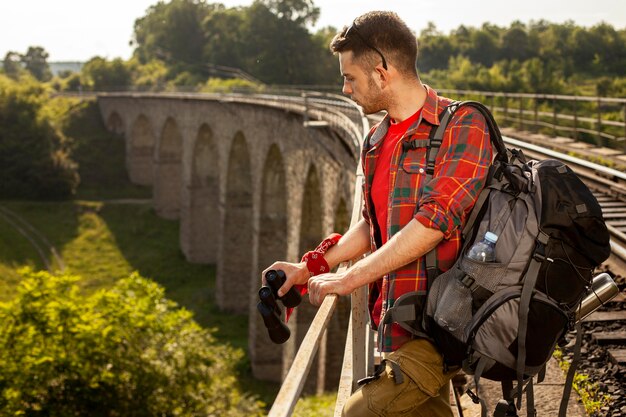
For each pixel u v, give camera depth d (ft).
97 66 406.00
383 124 9.14
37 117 255.70
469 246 8.21
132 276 75.82
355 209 12.53
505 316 7.77
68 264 183.42
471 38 345.51
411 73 8.66
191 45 437.58
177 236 205.98
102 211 229.86
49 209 230.07
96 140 296.10
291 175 100.12
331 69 343.26
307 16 346.33
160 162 223.10
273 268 9.90
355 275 8.32
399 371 8.09
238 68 359.05
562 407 9.21
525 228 7.93
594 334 18.81
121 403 69.82
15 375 66.33
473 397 8.61
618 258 24.32
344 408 8.51
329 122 68.95
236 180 144.77
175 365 71.82
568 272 7.96
